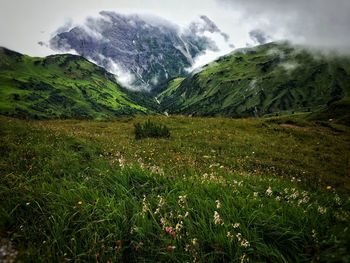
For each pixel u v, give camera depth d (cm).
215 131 3180
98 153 1366
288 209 663
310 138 3431
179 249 547
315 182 1689
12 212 643
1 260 513
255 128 3656
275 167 1966
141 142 2269
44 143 1288
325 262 477
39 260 514
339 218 653
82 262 524
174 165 1322
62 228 587
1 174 847
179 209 633
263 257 533
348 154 2917
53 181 783
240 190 813
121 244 557
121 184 754
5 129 1614
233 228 584
